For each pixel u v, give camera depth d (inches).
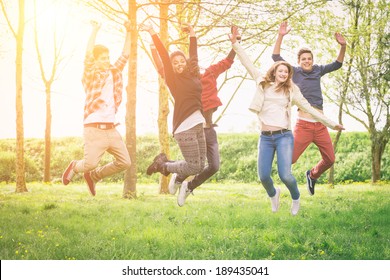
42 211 508.4
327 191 854.5
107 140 324.8
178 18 802.8
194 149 304.5
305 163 1456.7
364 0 1023.6
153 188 1079.6
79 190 944.3
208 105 335.9
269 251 320.2
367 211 494.0
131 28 337.1
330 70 394.3
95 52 325.4
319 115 341.4
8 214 484.1
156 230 376.5
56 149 1555.1
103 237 356.5
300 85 387.5
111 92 326.6
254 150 1535.4
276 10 748.0
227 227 402.6
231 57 349.7
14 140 1536.7
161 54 308.7
